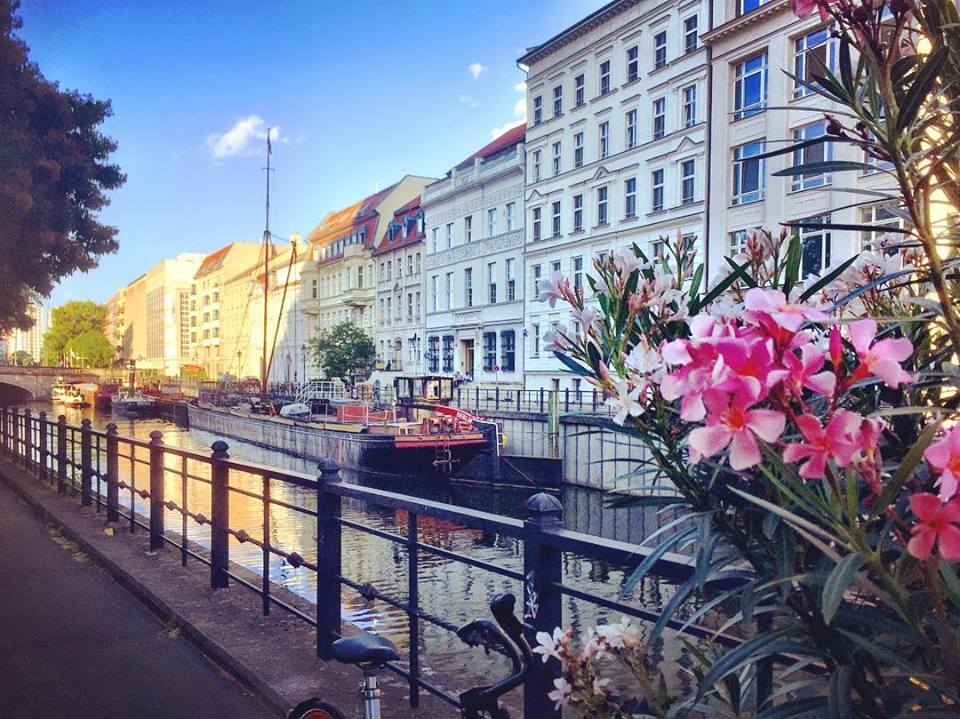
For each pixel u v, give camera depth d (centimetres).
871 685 128
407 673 373
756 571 139
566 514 2269
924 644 110
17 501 1129
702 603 176
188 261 13350
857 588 130
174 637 498
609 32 3478
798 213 2542
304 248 7525
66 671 439
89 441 992
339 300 6538
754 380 98
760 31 2703
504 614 201
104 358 13488
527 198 4016
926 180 126
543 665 262
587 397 3055
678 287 176
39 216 2306
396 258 5603
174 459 3544
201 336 11288
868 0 128
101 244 2573
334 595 429
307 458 3422
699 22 3016
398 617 1195
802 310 108
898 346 104
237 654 438
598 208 3569
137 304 16000
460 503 2539
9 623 530
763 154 144
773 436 97
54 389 9275
